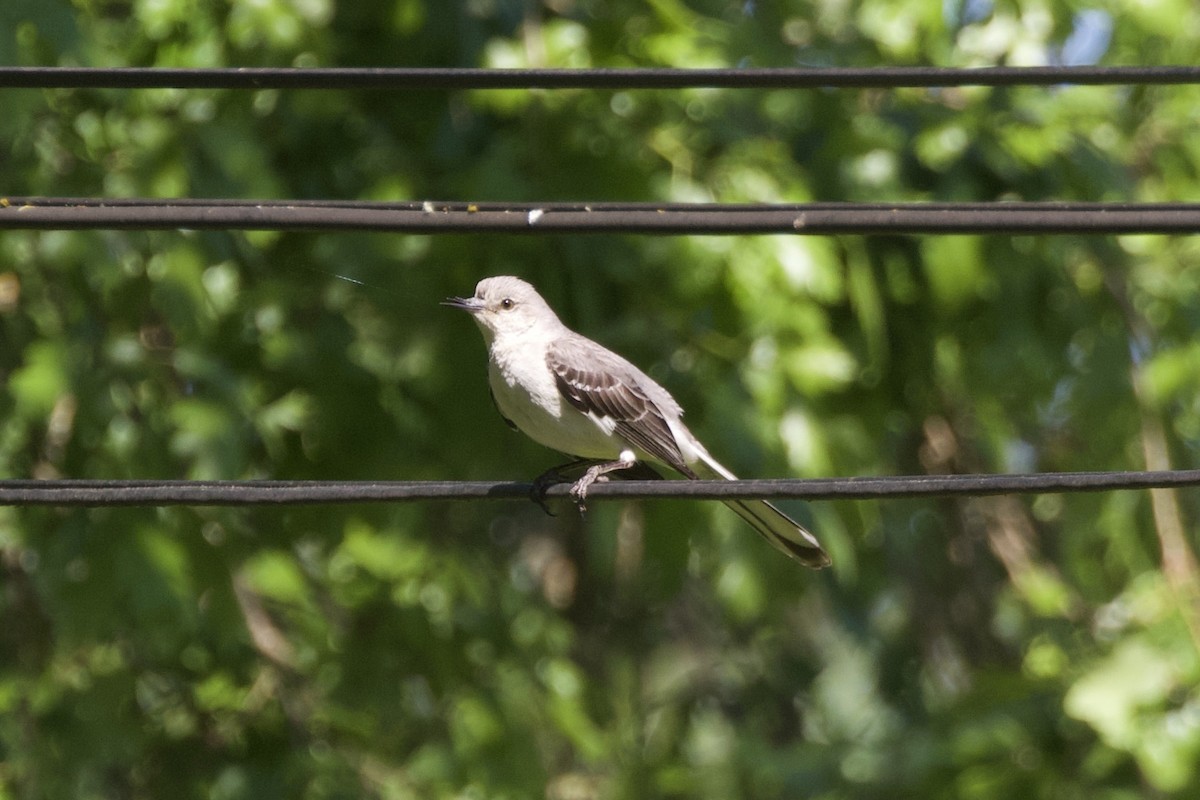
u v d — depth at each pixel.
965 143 14.12
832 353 13.61
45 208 7.52
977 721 14.71
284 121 14.25
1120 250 15.02
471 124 14.04
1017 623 17.83
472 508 17.53
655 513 14.38
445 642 14.25
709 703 19.27
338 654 14.13
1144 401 14.77
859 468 14.44
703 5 15.38
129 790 14.91
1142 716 13.87
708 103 13.77
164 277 12.66
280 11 13.02
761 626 18.30
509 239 13.79
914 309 14.96
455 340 14.13
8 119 12.18
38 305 13.40
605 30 13.84
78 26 12.21
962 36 14.83
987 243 14.34
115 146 13.34
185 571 12.63
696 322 13.79
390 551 13.90
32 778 13.27
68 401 13.33
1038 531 18.34
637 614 18.66
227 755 14.36
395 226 7.57
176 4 13.13
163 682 14.50
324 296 14.13
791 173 13.90
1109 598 15.88
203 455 12.61
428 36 13.90
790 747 16.36
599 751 15.09
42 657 13.69
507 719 14.48
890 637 18.75
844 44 15.09
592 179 13.60
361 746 14.42
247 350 13.88
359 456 14.27
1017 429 17.08
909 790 15.04
